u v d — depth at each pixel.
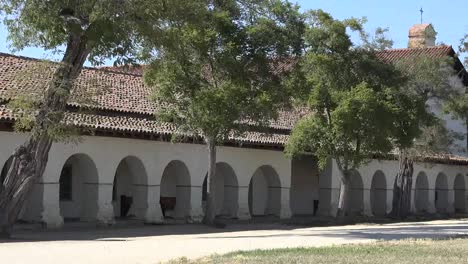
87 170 25.67
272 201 33.16
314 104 27.31
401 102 29.11
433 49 41.66
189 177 28.67
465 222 34.19
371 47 28.56
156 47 19.17
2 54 26.70
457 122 45.03
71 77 18.48
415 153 36.19
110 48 17.91
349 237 20.91
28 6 17.58
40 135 18.50
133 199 27.83
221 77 23.97
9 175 18.83
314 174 38.53
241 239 19.70
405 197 37.03
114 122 25.73
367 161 30.48
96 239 19.45
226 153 30.19
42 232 22.25
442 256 14.80
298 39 24.52
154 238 20.02
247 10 24.33
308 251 15.52
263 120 24.86
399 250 15.98
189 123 24.11
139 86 30.81
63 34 18.19
